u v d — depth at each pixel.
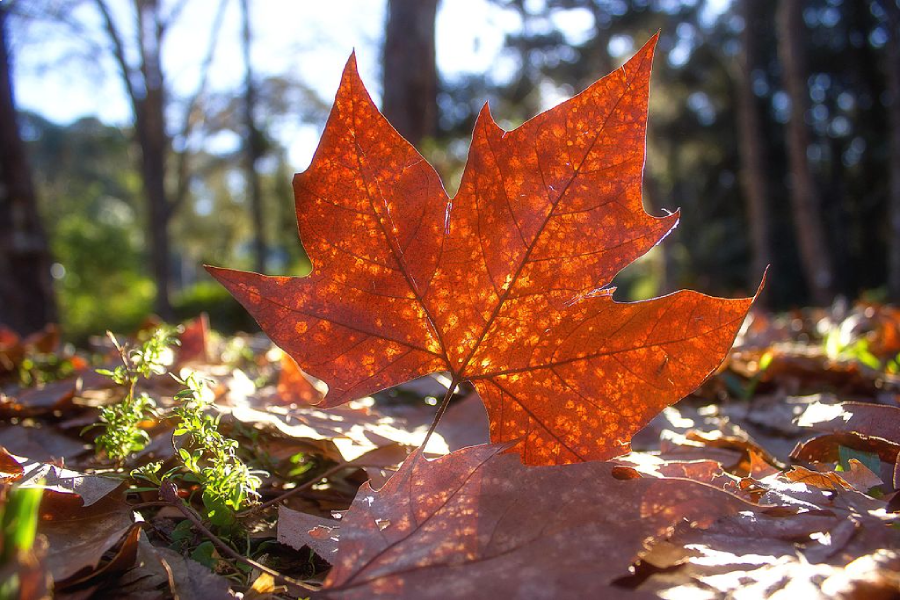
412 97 1.71
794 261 5.18
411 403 0.50
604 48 4.95
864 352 0.69
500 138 0.22
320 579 0.22
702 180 6.09
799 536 0.20
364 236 0.22
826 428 0.31
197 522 0.22
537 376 0.24
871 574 0.17
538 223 0.22
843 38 5.18
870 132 5.07
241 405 0.39
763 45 5.23
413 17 1.70
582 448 0.24
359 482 0.30
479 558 0.18
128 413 0.28
